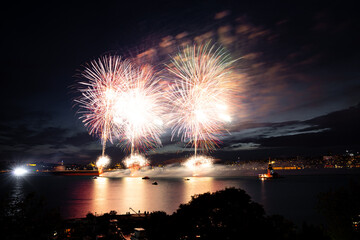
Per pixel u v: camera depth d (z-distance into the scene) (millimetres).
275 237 29922
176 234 43188
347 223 42906
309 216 147625
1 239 25609
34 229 27516
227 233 34219
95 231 65875
